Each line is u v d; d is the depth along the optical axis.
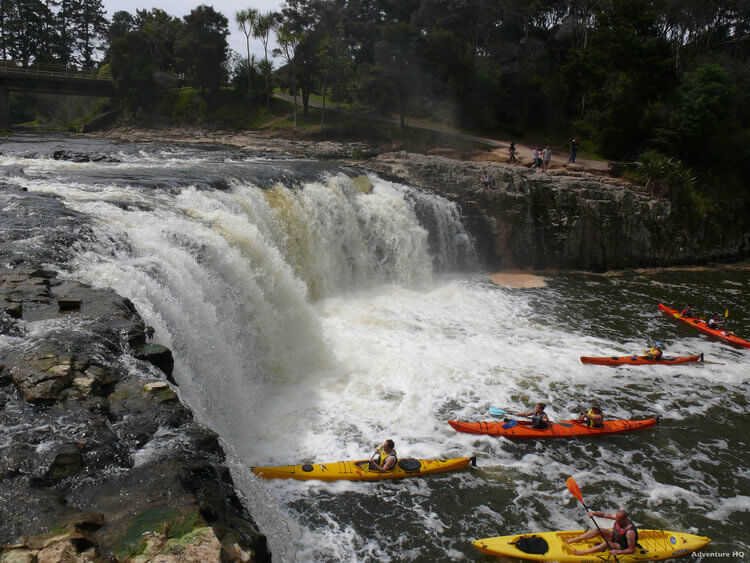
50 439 6.80
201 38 68.19
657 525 11.52
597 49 53.75
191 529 5.71
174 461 6.85
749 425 15.71
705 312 26.59
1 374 7.88
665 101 48.19
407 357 18.48
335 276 25.50
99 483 6.32
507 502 11.98
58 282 11.20
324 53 60.47
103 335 9.18
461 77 58.44
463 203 32.75
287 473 12.01
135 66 69.75
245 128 66.75
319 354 17.67
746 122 50.34
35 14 89.44
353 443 13.59
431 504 11.73
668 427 15.39
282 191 23.67
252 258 17.61
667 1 61.78
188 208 18.78
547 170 40.44
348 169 31.62
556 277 32.22
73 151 32.69
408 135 55.94
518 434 14.32
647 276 33.75
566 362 19.17
